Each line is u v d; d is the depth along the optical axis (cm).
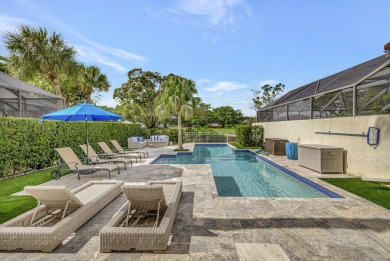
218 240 328
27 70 1466
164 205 384
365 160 696
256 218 405
